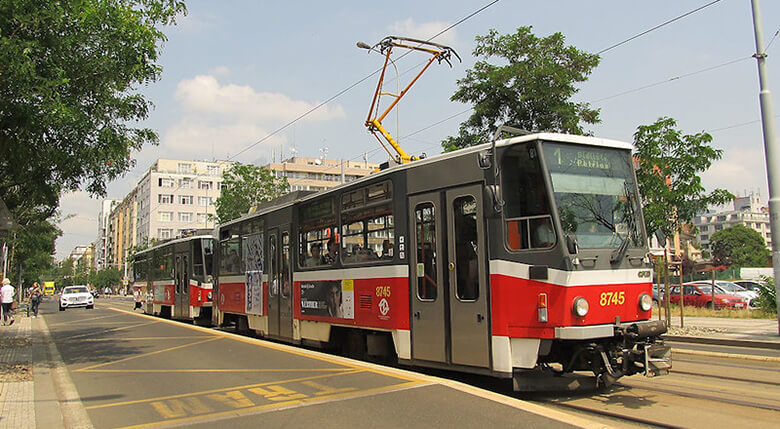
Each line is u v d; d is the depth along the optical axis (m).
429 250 9.08
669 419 6.77
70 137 10.51
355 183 10.97
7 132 10.09
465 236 8.52
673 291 27.86
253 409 6.91
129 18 10.54
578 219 7.80
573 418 6.02
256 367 9.83
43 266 74.00
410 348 9.28
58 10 9.53
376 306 10.12
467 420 6.07
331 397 7.26
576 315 7.40
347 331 11.80
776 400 7.64
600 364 7.60
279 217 14.22
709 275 46.66
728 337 14.69
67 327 21.27
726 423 6.58
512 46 16.89
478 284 8.25
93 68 10.16
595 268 7.64
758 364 10.72
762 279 27.34
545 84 16.31
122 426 6.52
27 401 7.86
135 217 113.88
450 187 8.77
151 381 9.16
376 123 14.79
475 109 16.92
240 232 16.88
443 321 8.73
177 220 99.19
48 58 9.64
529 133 8.73
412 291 9.30
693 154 15.13
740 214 148.75
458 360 8.48
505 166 8.12
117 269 119.44
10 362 11.80
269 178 36.31
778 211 14.88
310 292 12.44
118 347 13.84
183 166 106.31
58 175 11.81
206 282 21.80
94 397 8.15
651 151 15.42
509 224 7.98
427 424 6.01
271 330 14.38
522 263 7.78
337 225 11.54
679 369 10.16
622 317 7.82
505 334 7.84
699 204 15.23
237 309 16.72
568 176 7.96
